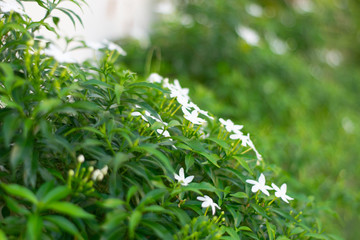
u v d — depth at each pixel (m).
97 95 0.62
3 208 0.56
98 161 0.58
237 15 1.66
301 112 1.55
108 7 1.38
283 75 1.70
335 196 1.04
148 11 1.80
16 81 0.54
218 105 1.10
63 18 1.08
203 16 1.65
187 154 0.62
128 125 0.61
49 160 0.58
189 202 0.60
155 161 0.60
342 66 2.76
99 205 0.54
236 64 1.57
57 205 0.47
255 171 0.73
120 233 0.53
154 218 0.55
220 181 0.64
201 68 1.52
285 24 2.34
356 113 2.05
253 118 1.35
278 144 1.13
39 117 0.55
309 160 1.18
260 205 0.65
